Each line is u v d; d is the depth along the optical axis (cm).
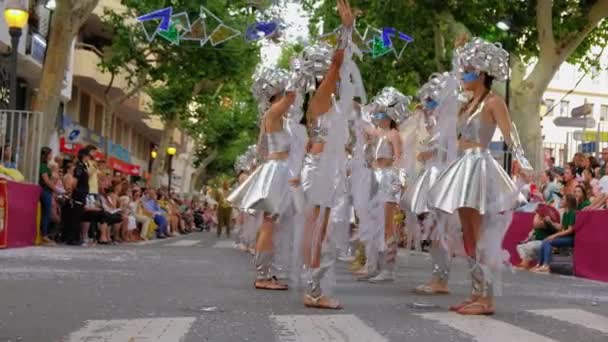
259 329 466
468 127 587
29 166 1383
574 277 1102
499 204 566
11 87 1426
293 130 669
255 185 704
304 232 590
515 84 1897
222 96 3578
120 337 427
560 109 5178
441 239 698
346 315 535
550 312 586
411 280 884
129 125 4334
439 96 697
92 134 3186
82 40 3231
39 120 1404
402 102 863
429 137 753
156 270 914
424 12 1933
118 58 2650
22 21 1425
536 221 1276
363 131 787
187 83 3006
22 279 734
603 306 657
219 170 6247
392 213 852
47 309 534
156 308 553
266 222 712
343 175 591
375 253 854
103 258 1095
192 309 551
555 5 1847
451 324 505
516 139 579
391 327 486
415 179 738
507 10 1914
